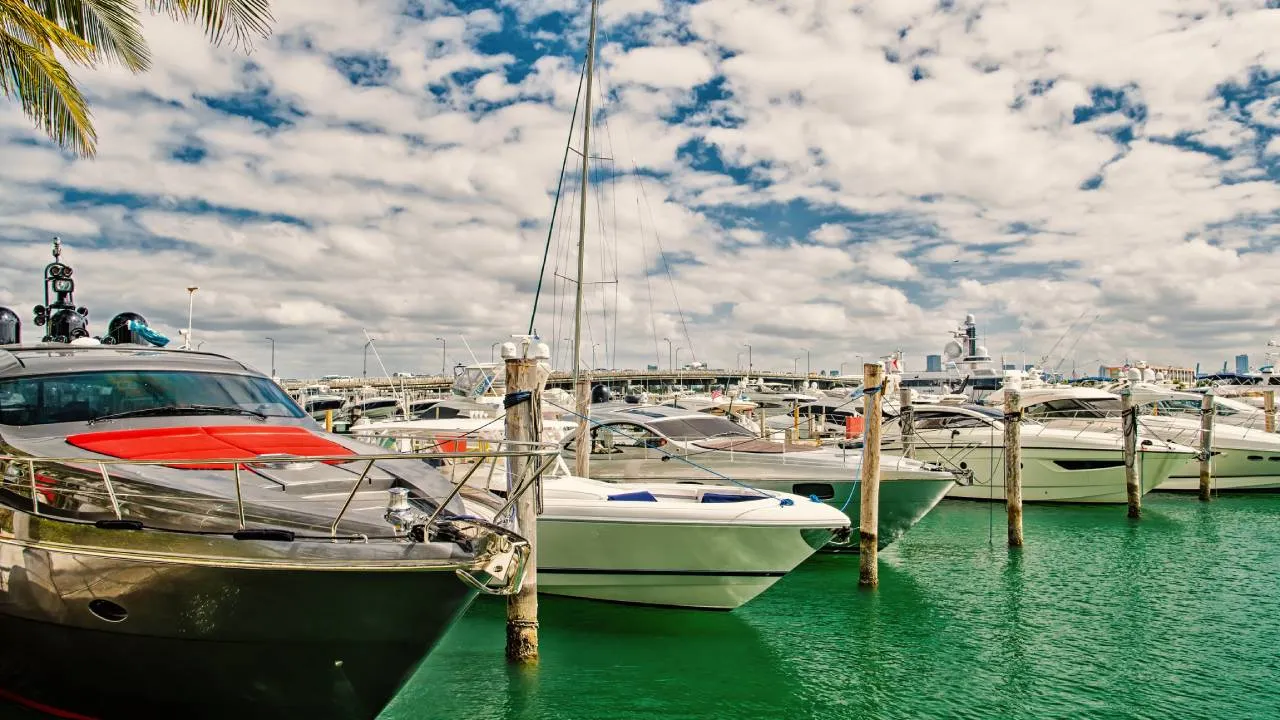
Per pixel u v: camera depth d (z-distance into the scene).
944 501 18.14
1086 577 11.30
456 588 4.78
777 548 8.57
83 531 4.71
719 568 8.70
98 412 5.91
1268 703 7.07
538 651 8.09
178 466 5.10
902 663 8.03
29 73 9.12
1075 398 19.55
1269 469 18.69
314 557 4.44
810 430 20.78
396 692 5.18
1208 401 17.86
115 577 4.65
